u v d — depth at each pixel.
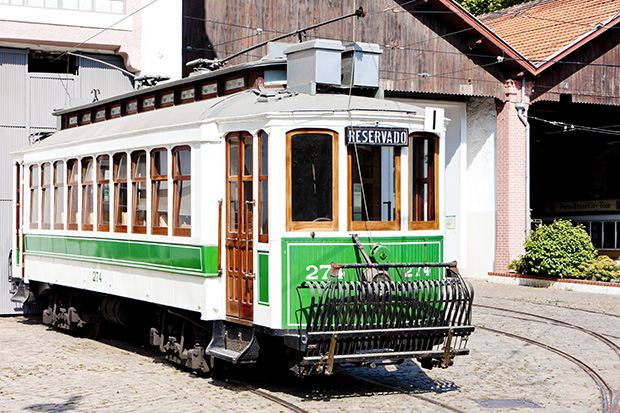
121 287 12.25
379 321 8.95
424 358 9.66
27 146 16.38
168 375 10.93
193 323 10.62
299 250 9.14
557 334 14.31
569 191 33.97
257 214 9.43
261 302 9.30
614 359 12.17
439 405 9.07
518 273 23.72
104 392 9.81
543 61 23.92
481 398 9.56
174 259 10.72
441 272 9.96
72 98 16.89
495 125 24.81
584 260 22.48
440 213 10.00
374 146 9.52
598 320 16.08
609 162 32.25
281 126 9.20
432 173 9.95
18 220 16.73
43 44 17.70
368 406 8.99
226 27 22.92
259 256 9.37
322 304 8.66
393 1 23.20
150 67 18.56
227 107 10.16
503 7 39.41
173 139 10.72
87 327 14.73
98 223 12.92
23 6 17.25
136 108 13.27
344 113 9.29
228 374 10.93
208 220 10.10
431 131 9.83
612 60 25.75
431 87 23.41
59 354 12.80
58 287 15.19
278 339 9.73
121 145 12.14
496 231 24.77
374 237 9.47
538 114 28.97
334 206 9.30
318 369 8.87
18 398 9.53
